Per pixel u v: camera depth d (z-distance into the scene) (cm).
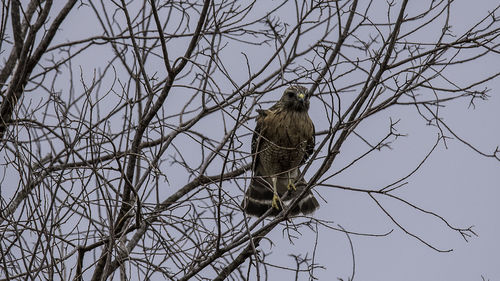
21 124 1059
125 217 1102
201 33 1131
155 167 1050
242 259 1090
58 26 1174
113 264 1038
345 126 1126
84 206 1015
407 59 1122
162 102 1109
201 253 1082
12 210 1060
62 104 1207
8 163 1013
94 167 975
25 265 920
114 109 1097
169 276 1012
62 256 962
